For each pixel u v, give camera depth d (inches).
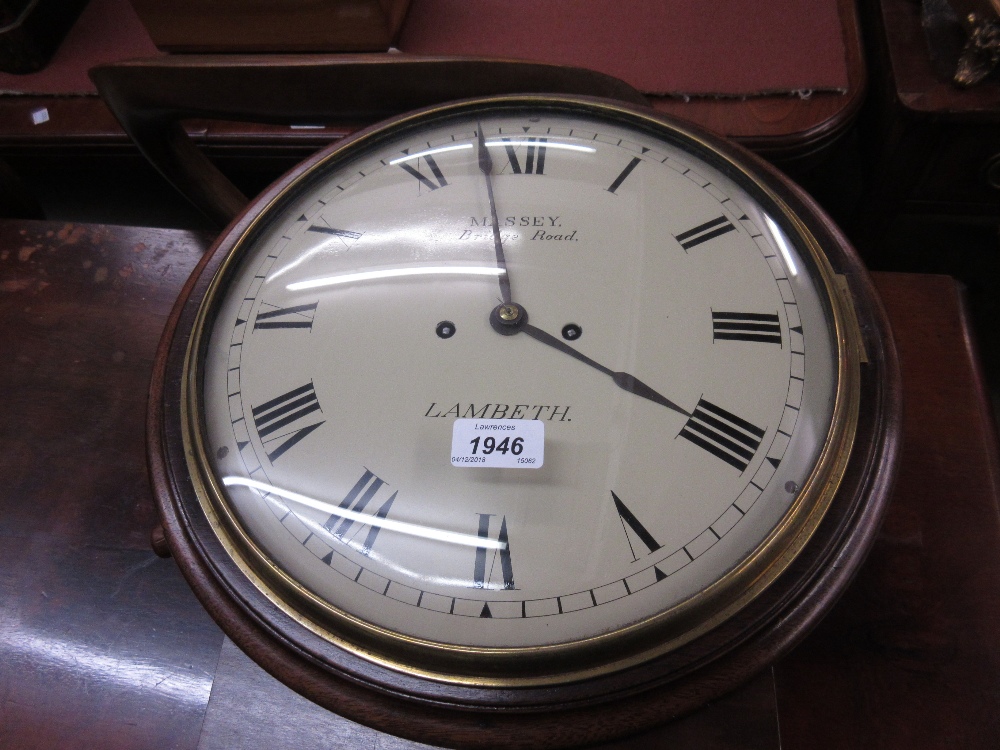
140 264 25.5
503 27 31.7
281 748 16.9
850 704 18.3
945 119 27.5
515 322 17.1
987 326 35.6
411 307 17.8
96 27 34.9
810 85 29.2
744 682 14.3
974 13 26.5
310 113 23.0
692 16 31.4
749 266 17.6
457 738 14.1
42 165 34.6
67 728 18.6
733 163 18.6
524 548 14.8
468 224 18.9
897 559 19.6
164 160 24.7
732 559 14.5
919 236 36.4
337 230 19.1
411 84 21.7
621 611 14.2
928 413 21.5
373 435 16.2
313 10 28.7
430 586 14.6
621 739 14.1
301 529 15.4
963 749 17.7
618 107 19.6
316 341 17.5
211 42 30.4
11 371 23.7
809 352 16.4
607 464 15.5
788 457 15.4
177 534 16.0
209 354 17.4
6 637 19.8
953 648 18.6
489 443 15.9
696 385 16.3
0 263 25.6
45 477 22.0
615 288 17.7
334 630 14.5
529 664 13.8
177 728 18.5
